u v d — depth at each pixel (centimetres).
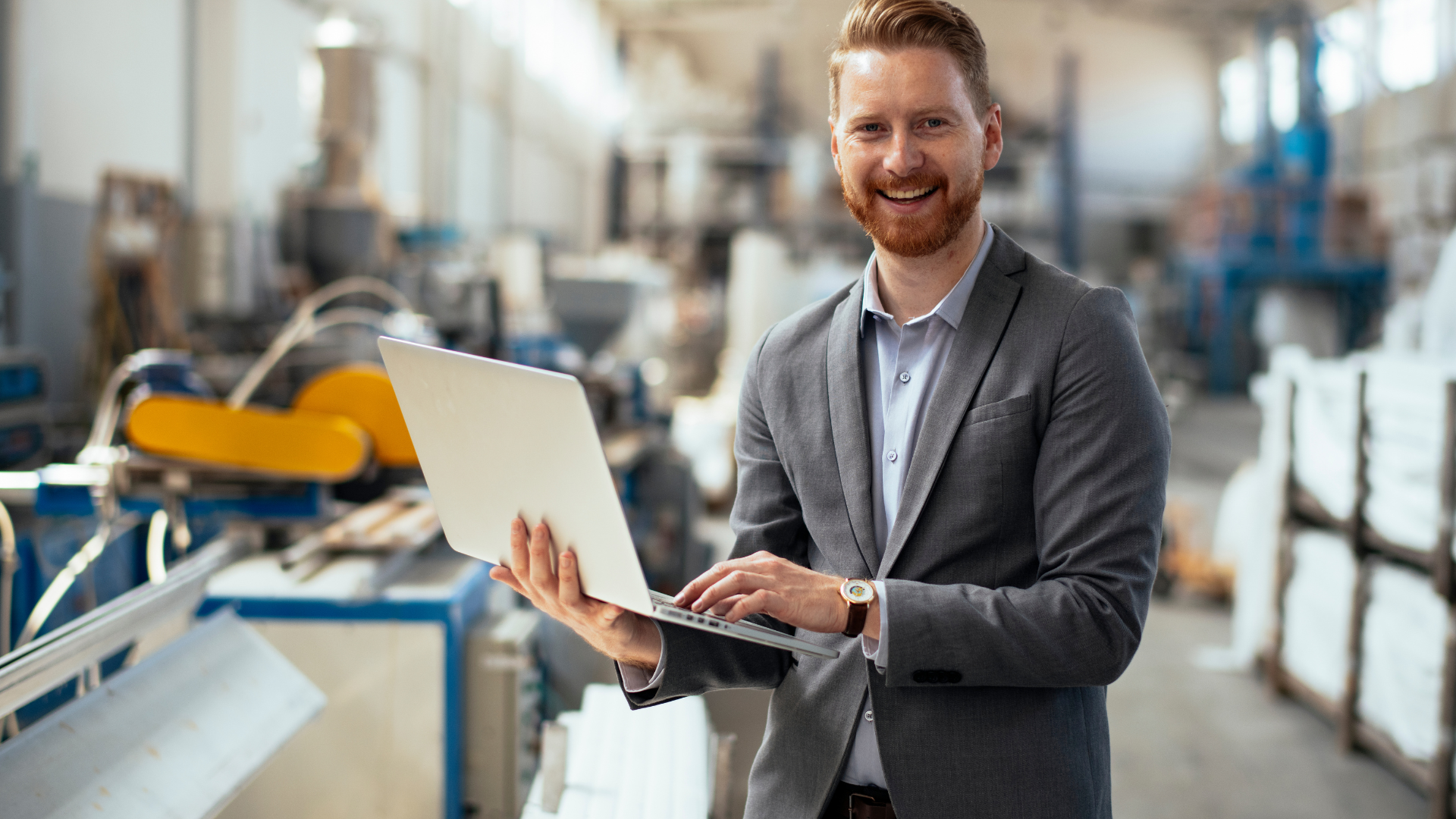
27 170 401
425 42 838
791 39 1472
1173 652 363
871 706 93
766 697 287
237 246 498
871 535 95
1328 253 1210
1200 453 856
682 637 96
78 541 254
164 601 136
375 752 177
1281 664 317
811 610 86
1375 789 255
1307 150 1215
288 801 177
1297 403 316
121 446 221
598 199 1467
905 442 97
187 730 124
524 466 82
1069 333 90
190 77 526
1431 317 303
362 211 469
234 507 198
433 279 395
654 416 445
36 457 268
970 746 91
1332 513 289
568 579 85
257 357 377
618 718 164
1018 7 1553
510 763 183
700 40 1494
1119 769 267
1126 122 1599
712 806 142
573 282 445
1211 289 1321
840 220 1244
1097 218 1617
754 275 636
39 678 107
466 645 183
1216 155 1600
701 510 572
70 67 435
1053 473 89
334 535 190
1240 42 1541
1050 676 85
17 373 261
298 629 176
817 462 99
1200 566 438
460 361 83
